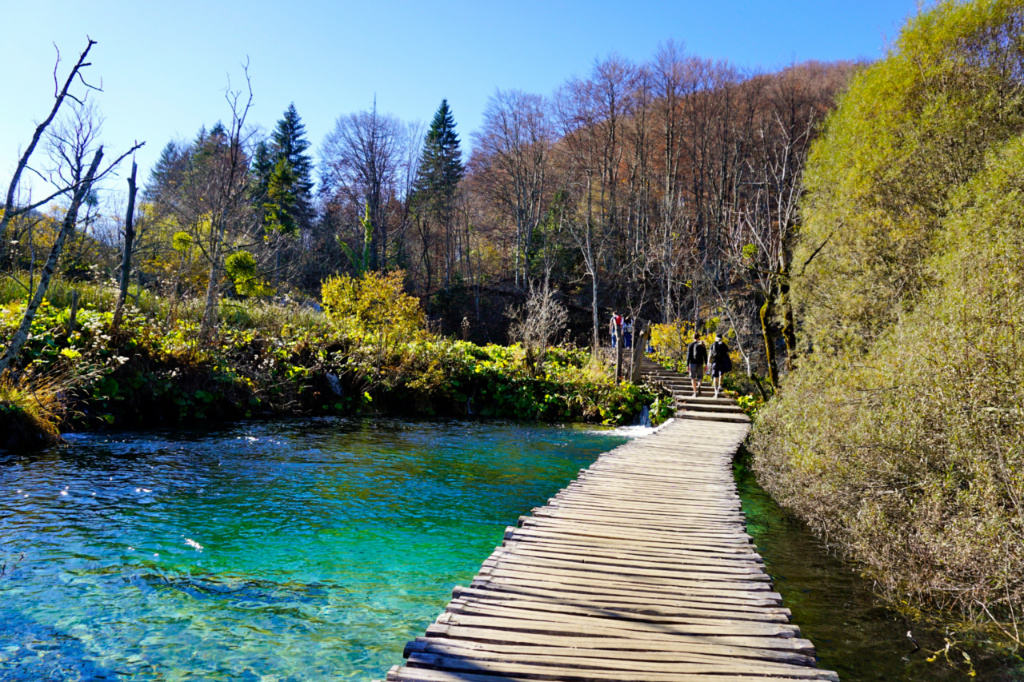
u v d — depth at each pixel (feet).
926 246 38.68
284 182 138.51
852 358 30.58
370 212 148.97
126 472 27.30
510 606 13.24
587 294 132.98
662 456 32.35
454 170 189.57
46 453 29.45
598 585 14.60
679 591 14.40
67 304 45.19
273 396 47.19
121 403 38.27
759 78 140.67
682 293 95.96
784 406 34.40
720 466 29.78
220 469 29.27
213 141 90.43
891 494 20.01
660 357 76.13
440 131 190.80
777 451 31.01
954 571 16.72
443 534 22.25
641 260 124.67
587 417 56.29
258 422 43.42
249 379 45.19
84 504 22.57
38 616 14.34
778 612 13.33
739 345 64.80
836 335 39.42
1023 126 40.16
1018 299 20.01
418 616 15.65
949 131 41.11
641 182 139.03
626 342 86.84
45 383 33.14
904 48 47.14
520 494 28.48
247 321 57.41
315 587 17.06
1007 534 15.55
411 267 160.97
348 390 53.26
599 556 16.67
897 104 45.62
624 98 150.00
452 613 12.76
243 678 12.35
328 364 53.57
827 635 15.29
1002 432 17.79
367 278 67.97
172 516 22.03
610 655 11.19
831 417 25.46
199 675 12.38
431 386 55.42
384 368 54.85
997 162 31.99
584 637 11.91
